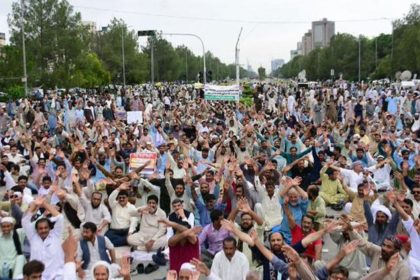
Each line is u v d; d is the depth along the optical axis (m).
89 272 9.53
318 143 20.17
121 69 88.69
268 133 23.28
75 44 63.66
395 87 54.47
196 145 21.72
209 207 12.41
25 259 10.22
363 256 9.95
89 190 13.46
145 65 91.50
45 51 62.44
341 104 38.31
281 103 41.97
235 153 19.75
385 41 110.31
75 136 23.84
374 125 25.12
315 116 34.88
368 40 116.62
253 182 14.52
